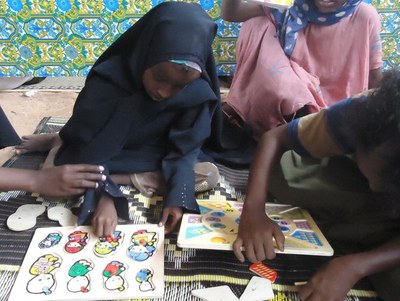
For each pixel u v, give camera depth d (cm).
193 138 113
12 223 98
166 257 91
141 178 114
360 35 144
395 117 67
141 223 103
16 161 126
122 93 108
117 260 87
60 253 88
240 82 155
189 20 100
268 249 82
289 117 141
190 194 101
